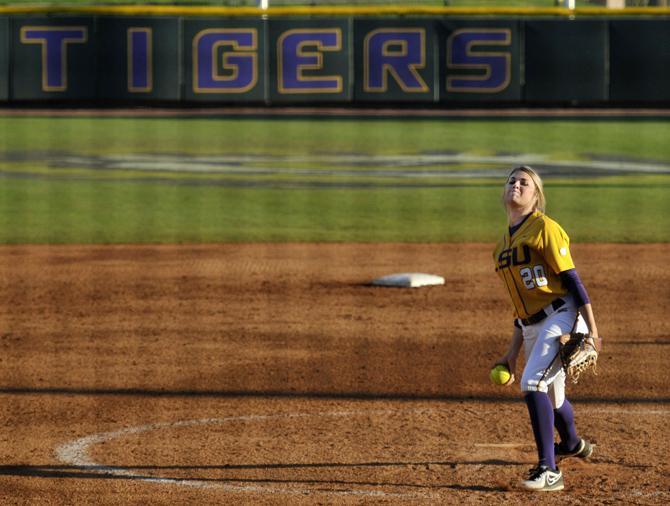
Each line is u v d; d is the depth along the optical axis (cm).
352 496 2209
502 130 11469
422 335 4000
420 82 12019
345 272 5431
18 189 8281
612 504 2148
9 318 4338
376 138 11081
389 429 2752
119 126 11625
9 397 3105
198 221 7094
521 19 11862
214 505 2158
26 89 11950
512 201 2255
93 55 11938
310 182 8725
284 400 3066
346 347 3803
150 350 3756
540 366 2206
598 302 4662
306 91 12075
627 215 7238
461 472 2378
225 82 12019
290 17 12356
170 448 2584
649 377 3341
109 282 5162
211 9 11925
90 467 2431
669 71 11800
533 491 2227
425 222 7056
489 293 4866
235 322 4253
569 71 11875
